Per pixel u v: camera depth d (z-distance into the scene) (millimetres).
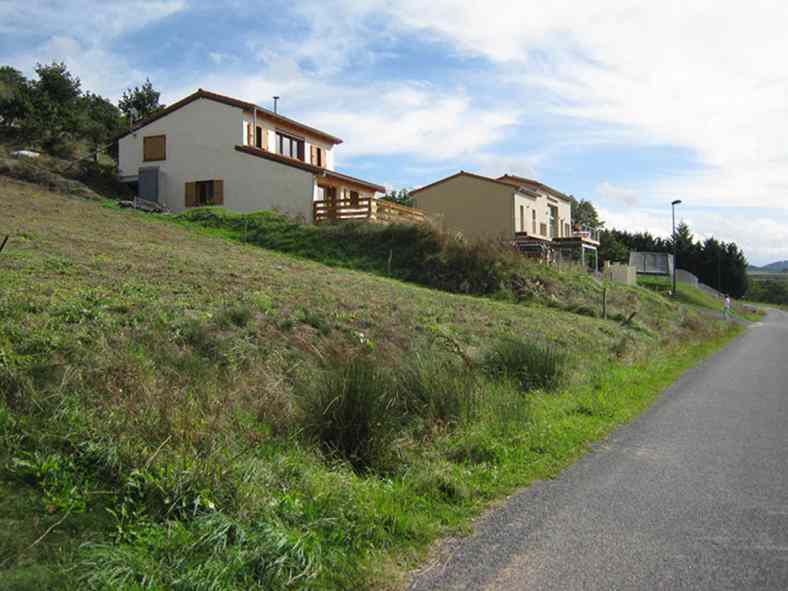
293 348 9391
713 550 4523
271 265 18156
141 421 5129
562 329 18078
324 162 40531
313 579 3826
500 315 18156
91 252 13695
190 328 8586
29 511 3934
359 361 6871
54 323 7453
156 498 4320
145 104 54281
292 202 32188
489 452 6738
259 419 6449
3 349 6020
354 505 4770
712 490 5914
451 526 4918
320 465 5613
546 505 5461
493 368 10383
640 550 4512
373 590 3865
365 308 13703
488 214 43250
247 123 33969
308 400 6496
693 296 50625
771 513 5301
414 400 7613
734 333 30016
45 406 5176
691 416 9602
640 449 7508
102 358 6480
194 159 34094
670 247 77938
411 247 26875
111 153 42219
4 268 10281
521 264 27016
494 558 4359
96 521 4004
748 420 9297
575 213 84312
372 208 30500
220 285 12516
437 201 44594
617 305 26688
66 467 4410
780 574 4152
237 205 33156
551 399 9734
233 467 4750
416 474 5871
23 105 38250
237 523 4102
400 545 4480
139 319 8555
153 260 14312
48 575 3393
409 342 11766
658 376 13844
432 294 19734
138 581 3510
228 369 7781
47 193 25625
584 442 7777
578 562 4305
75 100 45938
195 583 3525
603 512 5289
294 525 4398
